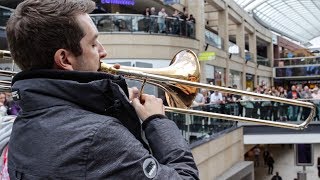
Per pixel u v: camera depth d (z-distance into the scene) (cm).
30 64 121
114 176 105
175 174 113
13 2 1477
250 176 1286
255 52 3366
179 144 125
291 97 1353
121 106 119
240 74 2900
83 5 123
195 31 1867
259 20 3722
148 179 107
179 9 1947
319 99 1311
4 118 164
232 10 2670
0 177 134
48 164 106
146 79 170
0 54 165
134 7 2144
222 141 1101
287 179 1777
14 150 116
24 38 117
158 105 136
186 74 191
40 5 117
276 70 3975
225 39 2480
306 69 3866
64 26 118
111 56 1523
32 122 113
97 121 109
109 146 106
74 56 123
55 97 114
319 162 1516
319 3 3881
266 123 219
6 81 176
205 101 1029
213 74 2209
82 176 104
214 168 1023
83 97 114
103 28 1520
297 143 1338
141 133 126
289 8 3984
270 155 1812
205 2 2305
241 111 1249
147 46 1564
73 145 106
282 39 4319
